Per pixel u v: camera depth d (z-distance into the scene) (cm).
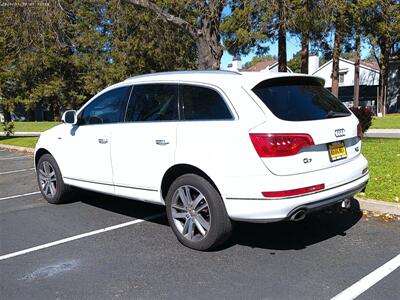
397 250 471
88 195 761
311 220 577
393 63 4697
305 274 418
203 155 456
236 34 1488
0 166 1198
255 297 377
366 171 512
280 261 450
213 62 1171
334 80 2977
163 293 392
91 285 412
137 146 527
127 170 543
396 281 400
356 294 377
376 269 425
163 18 1155
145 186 524
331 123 461
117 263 461
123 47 2502
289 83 481
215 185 452
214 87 470
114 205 692
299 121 438
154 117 520
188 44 1612
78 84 3853
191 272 432
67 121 629
